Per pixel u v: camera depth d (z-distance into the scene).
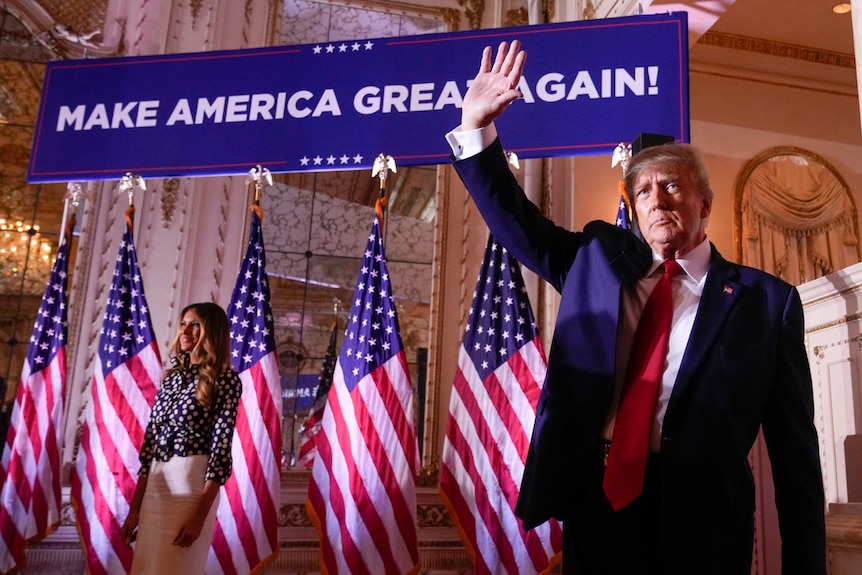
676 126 3.03
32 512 3.90
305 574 4.25
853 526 1.68
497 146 1.44
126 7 5.11
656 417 1.25
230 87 3.47
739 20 4.98
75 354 4.43
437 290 4.88
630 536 1.19
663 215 1.37
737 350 1.26
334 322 4.86
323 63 3.41
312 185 5.04
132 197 4.34
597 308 1.35
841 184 5.16
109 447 3.96
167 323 4.55
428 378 4.74
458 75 3.27
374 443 3.79
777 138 5.17
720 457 1.20
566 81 3.14
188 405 2.86
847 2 4.73
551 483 1.24
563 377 1.32
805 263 4.93
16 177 4.81
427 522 4.44
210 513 2.85
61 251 4.30
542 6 5.45
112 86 3.57
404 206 5.12
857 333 2.04
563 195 4.89
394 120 3.28
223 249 4.78
